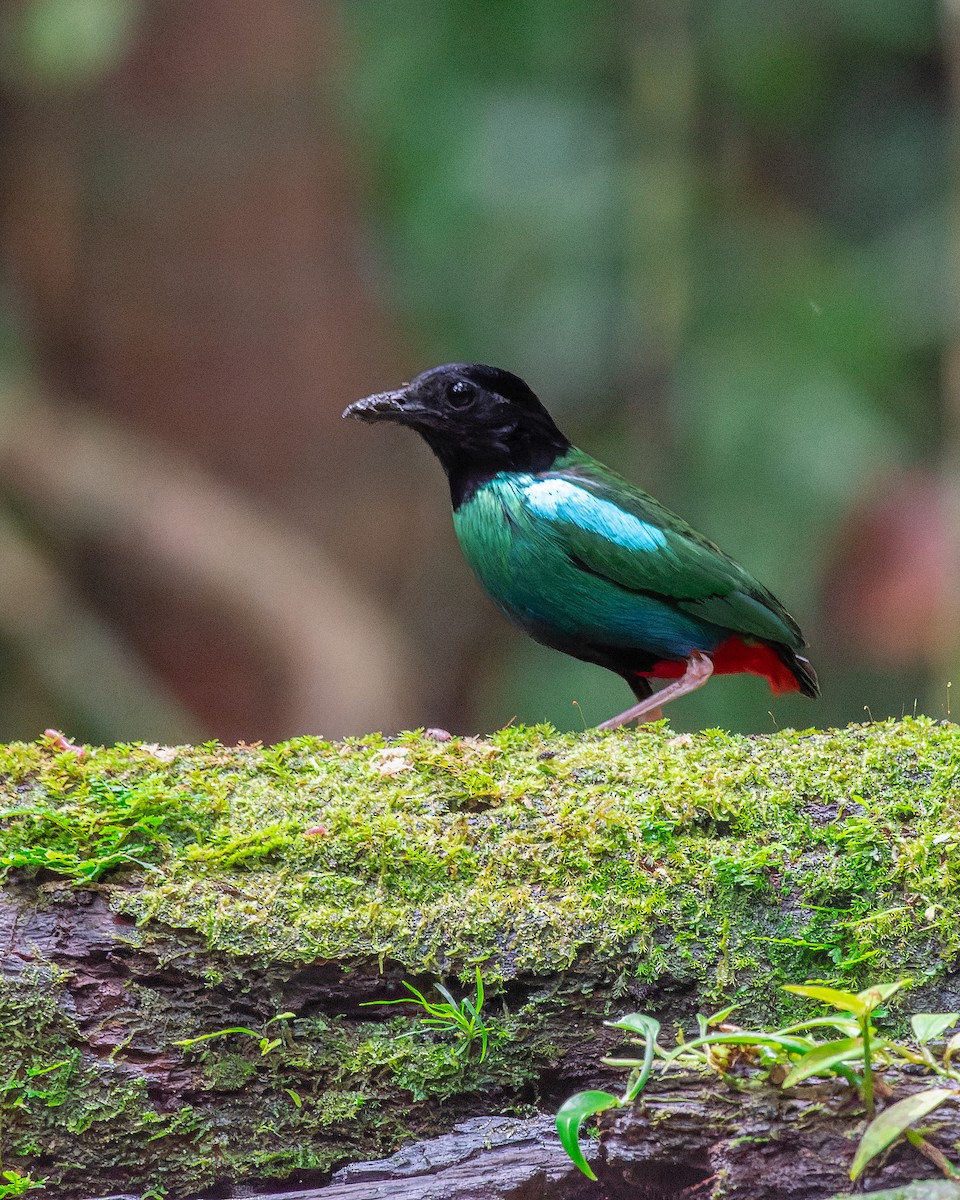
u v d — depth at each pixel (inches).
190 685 577.3
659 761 205.0
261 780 203.9
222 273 596.1
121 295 593.9
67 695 555.5
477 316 604.1
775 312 571.2
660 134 585.0
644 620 283.0
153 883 189.3
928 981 190.5
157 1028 184.7
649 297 573.0
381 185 610.9
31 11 543.5
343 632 572.4
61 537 577.0
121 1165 183.5
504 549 283.6
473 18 601.0
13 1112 181.2
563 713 526.6
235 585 569.0
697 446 552.4
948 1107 166.1
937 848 194.1
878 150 637.9
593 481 286.5
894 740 205.9
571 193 583.2
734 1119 169.9
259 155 596.1
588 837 195.3
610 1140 175.0
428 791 201.8
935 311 586.2
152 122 592.7
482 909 190.9
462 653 617.3
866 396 552.4
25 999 181.8
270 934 187.3
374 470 608.4
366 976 189.0
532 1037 190.1
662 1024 191.8
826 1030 190.5
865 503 542.6
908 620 528.4
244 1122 185.8
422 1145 186.4
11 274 593.6
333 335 605.0
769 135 629.9
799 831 196.5
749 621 283.6
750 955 192.4
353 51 605.0
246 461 598.5
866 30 616.4
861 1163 158.9
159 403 595.8
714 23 611.5
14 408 569.0
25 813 190.1
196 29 592.1
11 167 589.0
